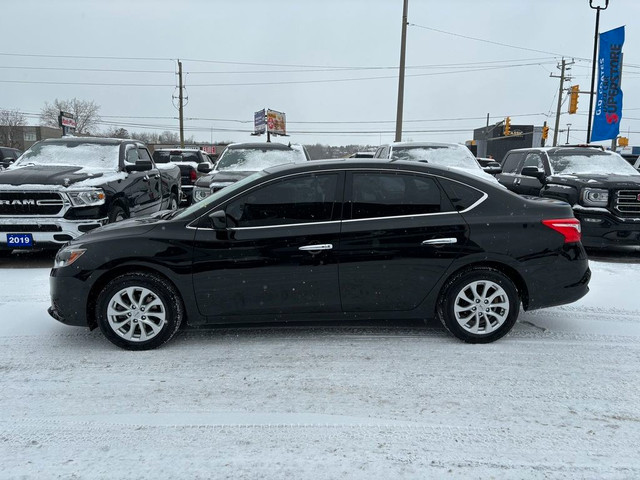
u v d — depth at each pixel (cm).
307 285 446
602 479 273
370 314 459
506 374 402
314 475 276
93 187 755
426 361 426
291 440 309
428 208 452
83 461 289
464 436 314
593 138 1681
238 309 450
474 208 455
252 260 441
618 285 673
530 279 455
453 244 446
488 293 458
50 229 721
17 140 6894
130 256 437
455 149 1109
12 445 305
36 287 649
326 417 337
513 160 1153
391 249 445
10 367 415
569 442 308
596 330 504
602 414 342
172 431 320
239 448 301
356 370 409
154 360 429
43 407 351
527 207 461
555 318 541
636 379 395
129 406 352
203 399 362
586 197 834
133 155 990
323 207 448
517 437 314
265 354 441
